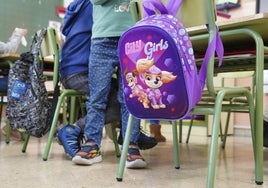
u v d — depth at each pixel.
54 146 2.27
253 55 1.38
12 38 3.06
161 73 1.01
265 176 1.41
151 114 1.08
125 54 1.11
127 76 1.12
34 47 1.92
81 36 1.86
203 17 1.09
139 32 1.05
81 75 1.81
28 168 1.54
